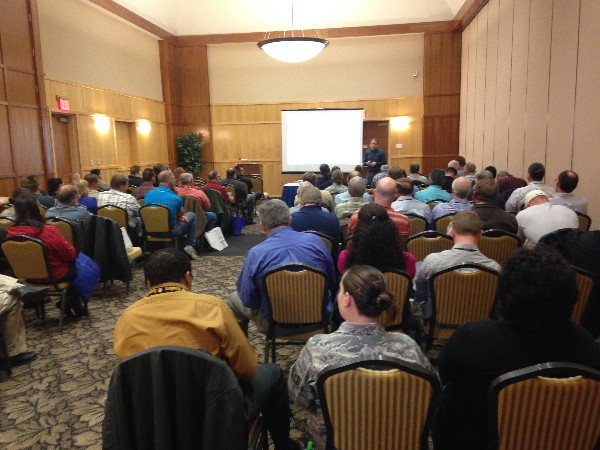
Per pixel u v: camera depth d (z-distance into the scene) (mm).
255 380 1912
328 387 1386
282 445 2057
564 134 5562
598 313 2322
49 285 3770
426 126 11906
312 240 2768
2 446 2324
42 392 2855
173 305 1606
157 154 11703
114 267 4602
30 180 5695
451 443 1504
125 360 1355
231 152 12836
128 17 9766
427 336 2738
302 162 12172
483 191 3570
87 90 8758
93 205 5613
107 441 1385
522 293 1284
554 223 3250
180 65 12477
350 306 1520
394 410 1377
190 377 1367
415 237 3295
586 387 1193
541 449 1270
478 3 9289
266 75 12453
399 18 11500
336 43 12078
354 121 11812
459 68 11555
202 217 6613
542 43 6262
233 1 11688
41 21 7535
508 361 1322
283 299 2627
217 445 1377
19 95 7016
